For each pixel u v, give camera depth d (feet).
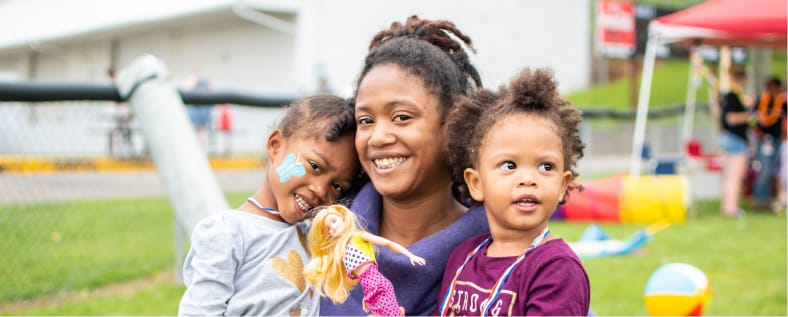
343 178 7.39
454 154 6.98
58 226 23.62
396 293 7.14
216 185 16.05
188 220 15.52
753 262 19.85
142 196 30.04
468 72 7.93
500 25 63.57
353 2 53.93
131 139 31.12
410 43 7.28
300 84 49.62
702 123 52.75
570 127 6.57
